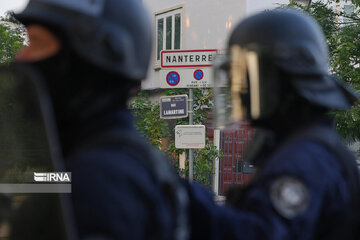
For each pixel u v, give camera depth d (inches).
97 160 49.5
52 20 54.3
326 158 66.4
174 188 54.3
